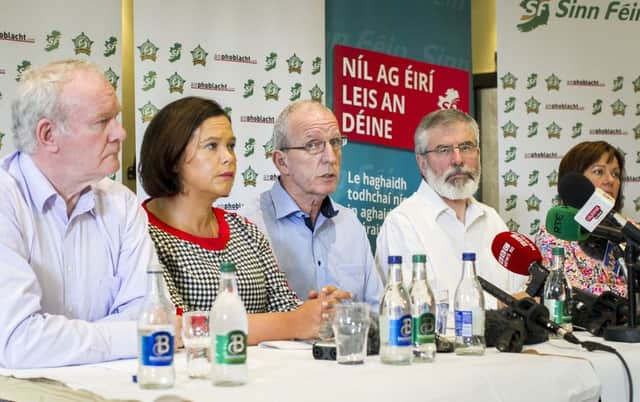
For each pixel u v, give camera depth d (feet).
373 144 16.81
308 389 5.25
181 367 6.31
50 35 13.47
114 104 7.48
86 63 7.57
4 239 6.95
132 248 8.08
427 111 17.57
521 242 8.93
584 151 13.71
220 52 14.94
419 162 12.82
